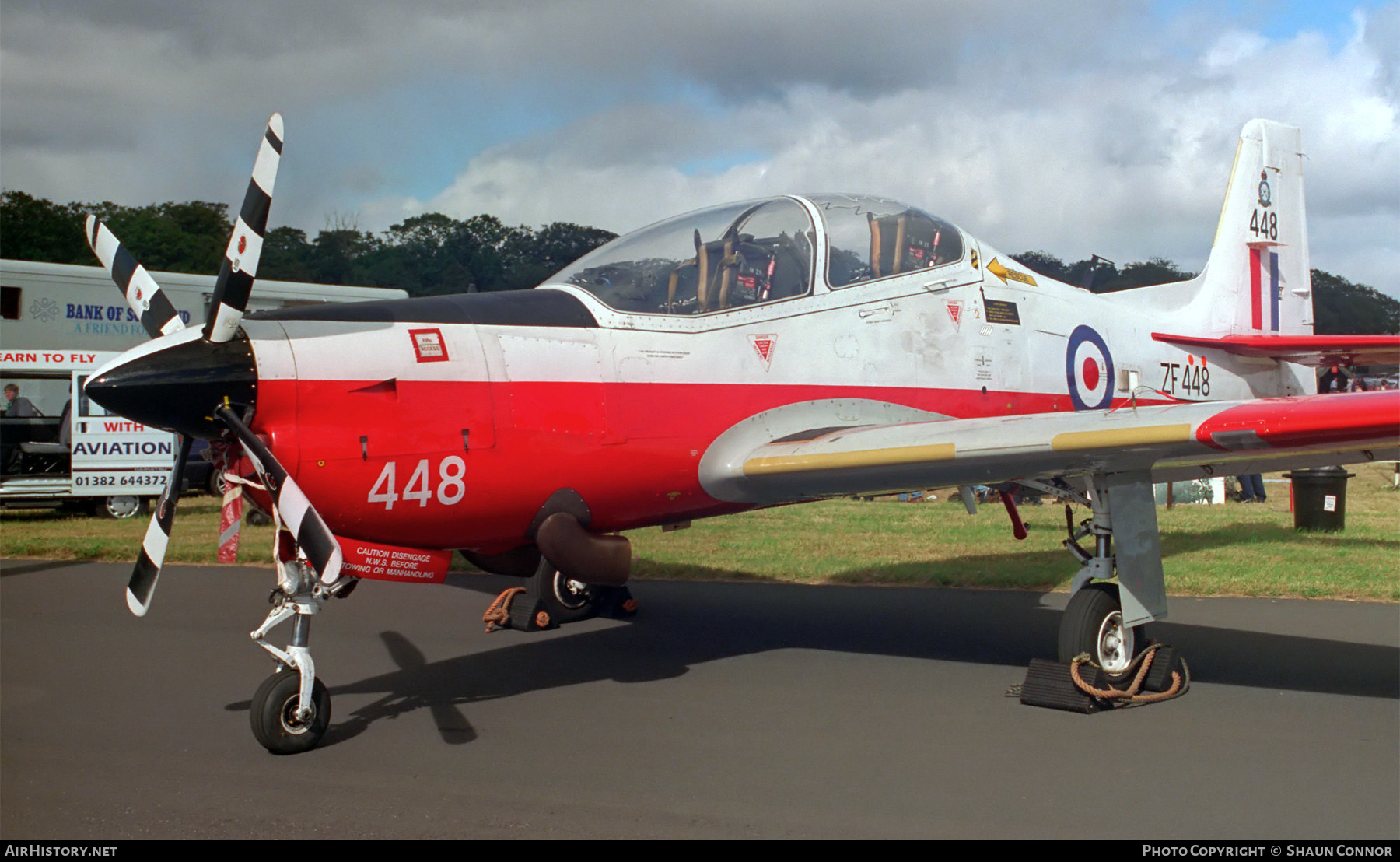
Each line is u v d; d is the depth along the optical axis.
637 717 4.11
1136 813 3.05
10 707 4.22
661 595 7.05
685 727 3.96
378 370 3.87
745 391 4.76
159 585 7.38
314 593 3.76
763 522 11.05
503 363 4.16
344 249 52.00
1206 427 3.83
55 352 12.33
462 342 4.11
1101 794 3.21
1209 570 7.36
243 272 3.58
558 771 3.44
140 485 12.55
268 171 3.59
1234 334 8.19
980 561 8.30
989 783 3.32
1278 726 3.96
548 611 5.93
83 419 12.31
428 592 7.21
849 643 5.55
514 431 4.14
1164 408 4.27
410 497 3.95
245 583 7.46
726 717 4.11
